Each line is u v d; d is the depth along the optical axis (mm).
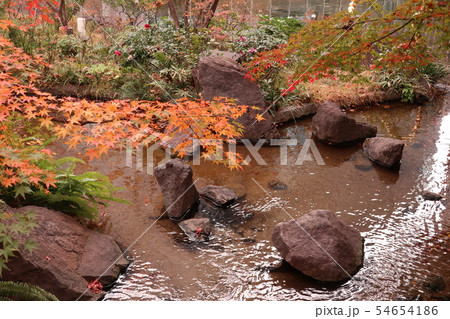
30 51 8008
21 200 3855
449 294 3447
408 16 3465
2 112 3205
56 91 8039
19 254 3027
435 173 5770
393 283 3592
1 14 7508
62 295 3211
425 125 7742
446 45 3920
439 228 4438
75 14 12352
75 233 3707
